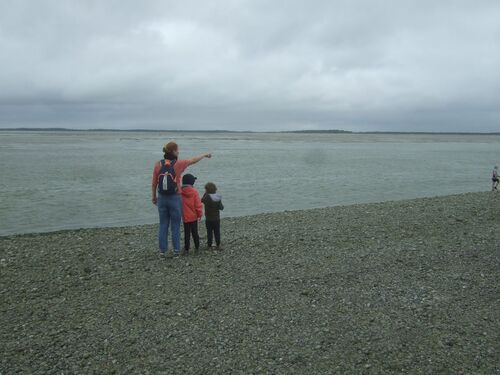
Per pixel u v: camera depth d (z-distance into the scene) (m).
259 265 9.02
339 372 5.11
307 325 6.25
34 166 47.59
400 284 7.88
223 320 6.41
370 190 30.20
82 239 11.49
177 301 7.12
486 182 36.72
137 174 39.69
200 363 5.28
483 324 6.25
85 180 34.50
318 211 16.00
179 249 9.64
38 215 19.91
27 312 6.75
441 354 5.46
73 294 7.49
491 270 8.65
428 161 65.06
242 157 71.44
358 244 10.74
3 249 10.36
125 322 6.36
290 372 5.10
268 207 22.48
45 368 5.18
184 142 171.25
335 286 7.79
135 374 5.06
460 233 11.85
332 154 84.62
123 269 8.81
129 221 18.69
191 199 9.71
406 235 11.69
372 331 6.07
